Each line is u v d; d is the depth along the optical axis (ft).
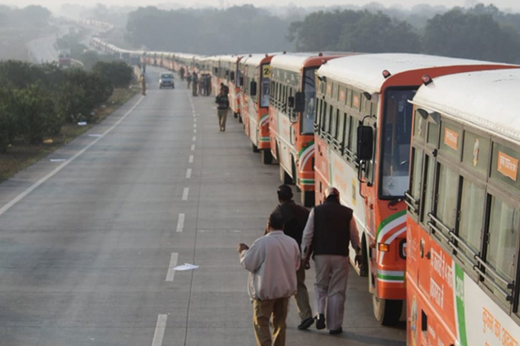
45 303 42.83
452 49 405.18
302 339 37.81
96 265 50.62
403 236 36.06
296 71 68.33
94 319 40.29
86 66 561.02
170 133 139.85
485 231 22.74
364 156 37.11
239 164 99.14
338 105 48.44
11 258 52.08
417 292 30.99
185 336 37.99
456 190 26.05
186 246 55.83
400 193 36.27
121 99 247.29
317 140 57.57
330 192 38.63
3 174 88.17
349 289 46.44
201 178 87.35
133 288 45.78
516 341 19.98
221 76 218.59
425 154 30.37
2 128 103.86
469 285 23.98
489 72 28.81
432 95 29.25
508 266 20.94
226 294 44.73
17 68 210.18
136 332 38.47
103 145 119.85
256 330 33.83
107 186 81.46
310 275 49.29
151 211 68.28
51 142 120.16
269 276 33.01
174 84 364.99
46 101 130.11
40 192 77.56
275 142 86.48
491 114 22.06
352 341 37.42
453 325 25.67
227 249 55.06
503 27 418.10
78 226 62.03
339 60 52.37
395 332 38.65
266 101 97.66
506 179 21.27
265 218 65.67
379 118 36.40
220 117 142.51
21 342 36.83
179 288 45.88
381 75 37.24
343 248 38.01
